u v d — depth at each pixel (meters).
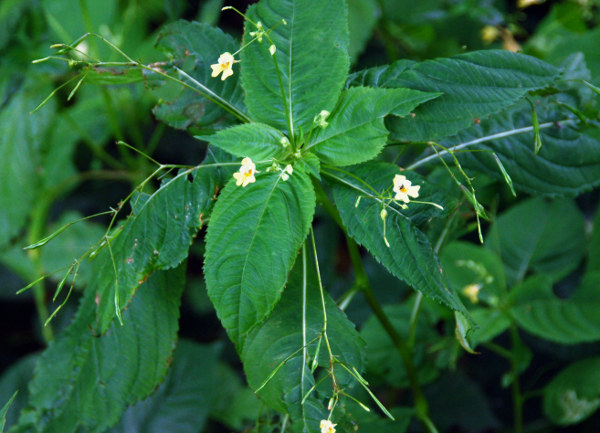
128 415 0.97
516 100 0.74
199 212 0.76
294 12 0.77
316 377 0.92
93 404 0.81
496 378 1.12
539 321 0.91
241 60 0.77
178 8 1.08
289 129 0.76
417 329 0.93
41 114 1.07
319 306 0.78
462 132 0.82
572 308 0.91
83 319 0.82
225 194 0.73
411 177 0.75
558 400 0.95
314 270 0.79
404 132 0.76
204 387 0.98
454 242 0.95
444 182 0.86
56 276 1.09
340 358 0.77
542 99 0.82
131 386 0.81
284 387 0.76
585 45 0.98
